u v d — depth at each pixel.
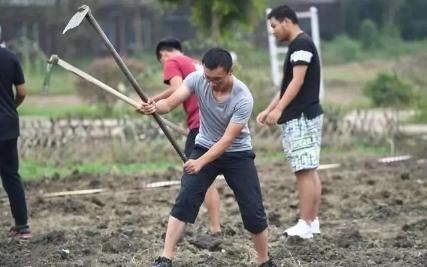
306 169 20.00
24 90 20.92
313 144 20.03
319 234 20.56
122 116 41.22
